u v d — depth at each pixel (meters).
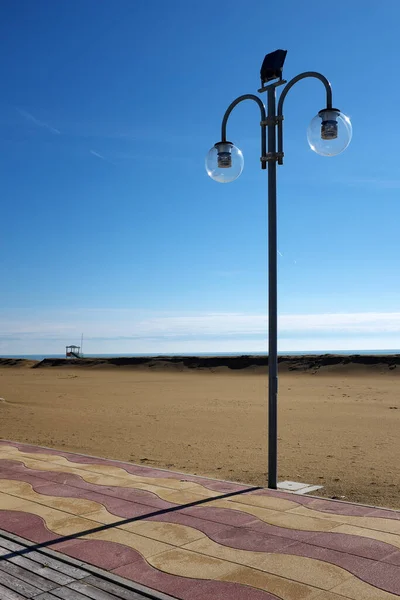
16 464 9.49
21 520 6.33
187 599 4.33
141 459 10.78
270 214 7.98
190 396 27.31
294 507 6.70
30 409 20.67
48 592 4.45
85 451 11.73
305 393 28.22
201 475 9.22
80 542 5.60
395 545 5.35
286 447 12.37
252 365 48.88
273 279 7.91
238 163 8.18
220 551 5.31
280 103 7.88
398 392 28.31
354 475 9.23
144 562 5.07
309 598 4.31
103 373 50.88
